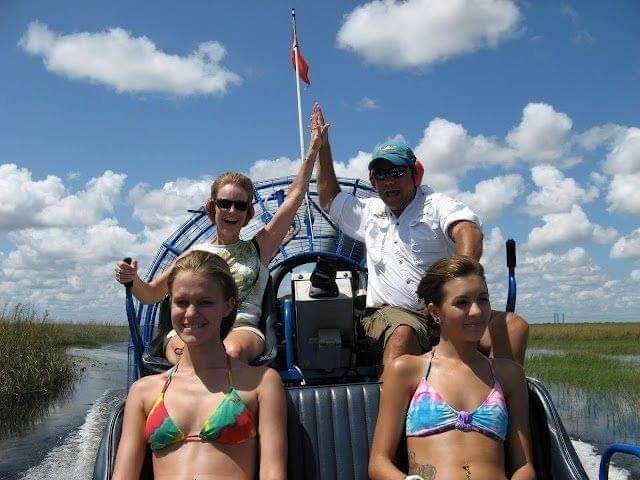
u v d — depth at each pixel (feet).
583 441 15.94
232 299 5.43
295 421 5.68
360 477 5.64
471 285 5.30
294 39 10.85
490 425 5.11
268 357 6.55
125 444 5.10
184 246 9.75
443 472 4.98
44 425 18.29
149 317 9.25
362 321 7.93
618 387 24.91
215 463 4.90
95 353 41.68
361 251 9.91
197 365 5.25
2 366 23.30
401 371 5.36
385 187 7.55
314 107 8.53
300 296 7.93
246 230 9.68
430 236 7.46
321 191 8.89
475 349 5.47
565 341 66.74
